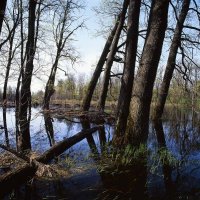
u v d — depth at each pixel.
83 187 5.44
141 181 5.75
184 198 4.93
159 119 17.61
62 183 5.65
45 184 5.62
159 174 6.18
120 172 6.26
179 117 20.11
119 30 17.02
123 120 8.54
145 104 7.60
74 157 7.58
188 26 15.69
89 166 6.74
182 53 15.99
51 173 6.08
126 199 4.89
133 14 9.52
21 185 5.56
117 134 8.30
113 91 21.62
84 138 10.76
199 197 4.95
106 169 6.45
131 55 9.41
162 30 7.62
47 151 7.32
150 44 7.63
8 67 13.40
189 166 6.88
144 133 7.57
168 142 10.34
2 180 5.28
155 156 7.32
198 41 15.41
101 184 5.57
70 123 16.48
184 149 9.02
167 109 32.62
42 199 4.93
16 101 10.97
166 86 17.45
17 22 12.93
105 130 13.09
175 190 5.29
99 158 7.42
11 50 13.35
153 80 7.69
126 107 8.78
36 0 11.48
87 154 7.81
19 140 9.25
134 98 7.71
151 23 7.72
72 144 9.20
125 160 6.86
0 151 7.53
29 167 6.03
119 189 5.33
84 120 17.44
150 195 5.05
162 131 13.32
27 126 10.18
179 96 18.33
